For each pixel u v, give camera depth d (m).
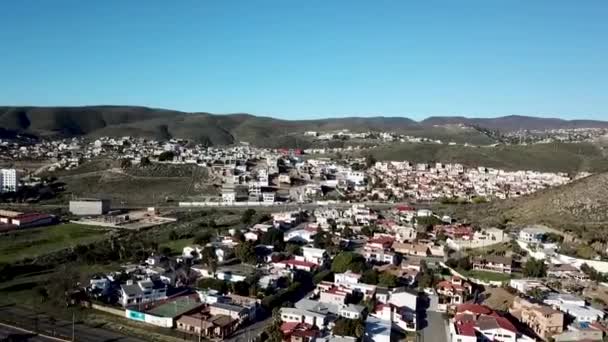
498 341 117.62
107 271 165.38
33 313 131.38
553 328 119.81
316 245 199.12
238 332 123.38
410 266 171.25
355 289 148.25
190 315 127.00
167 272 161.38
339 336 116.19
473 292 149.75
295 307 132.50
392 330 124.81
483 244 195.75
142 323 126.94
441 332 124.94
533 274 158.75
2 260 182.25
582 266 158.50
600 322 124.19
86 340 115.00
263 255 183.62
